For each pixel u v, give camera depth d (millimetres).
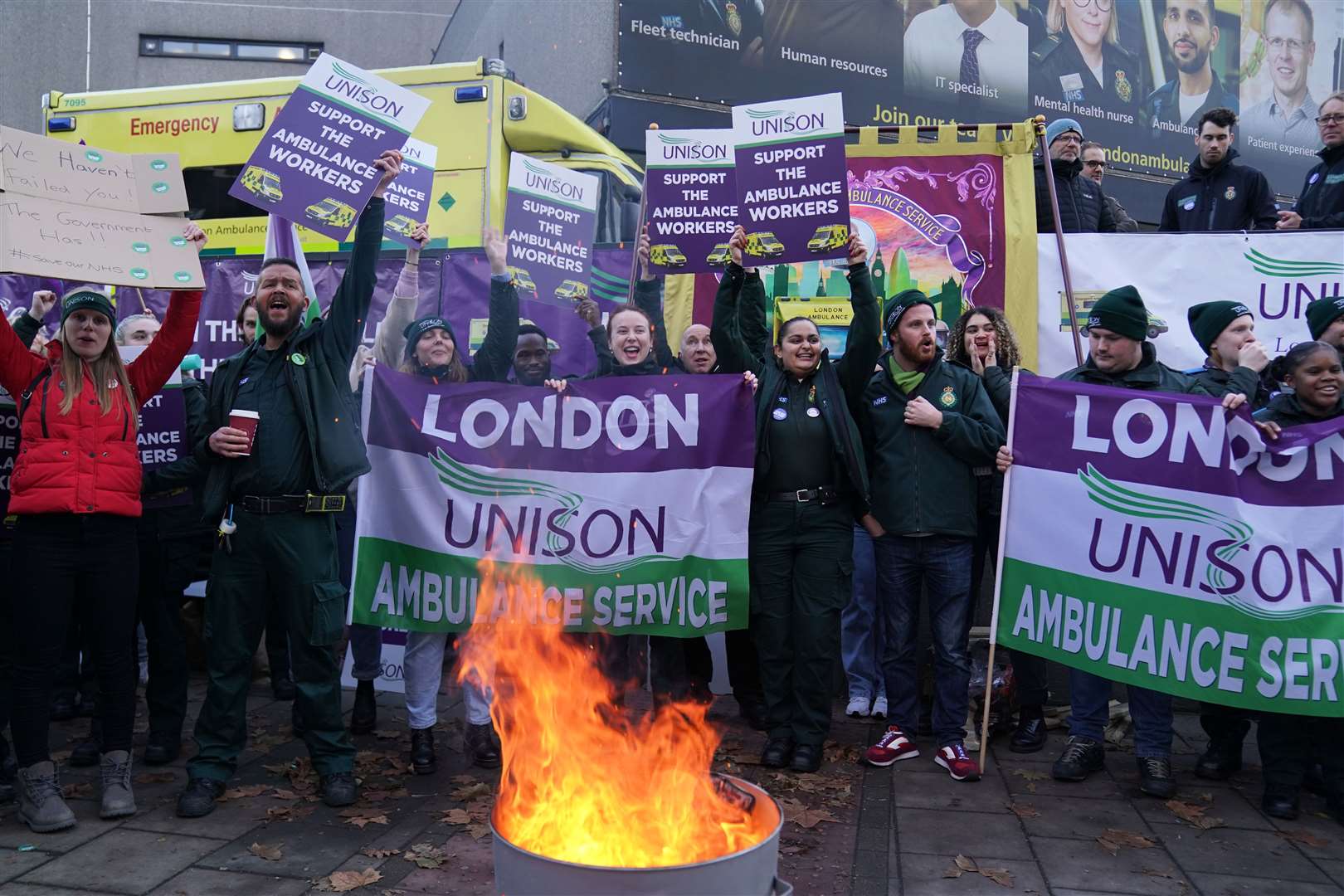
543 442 4516
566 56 11805
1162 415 4297
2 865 3369
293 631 4012
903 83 12531
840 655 5504
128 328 5254
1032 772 4461
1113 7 13953
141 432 4605
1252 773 4570
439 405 4516
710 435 4496
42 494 3717
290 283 4066
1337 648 3990
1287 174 15320
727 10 11344
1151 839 3738
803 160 4539
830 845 3639
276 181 4035
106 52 17359
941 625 4480
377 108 4172
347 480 4012
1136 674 4191
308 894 3189
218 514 3984
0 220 3553
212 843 3590
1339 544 4070
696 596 4445
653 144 4930
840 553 4512
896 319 4598
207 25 17578
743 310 4859
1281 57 15172
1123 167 14141
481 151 7258
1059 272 5891
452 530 4449
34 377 3922
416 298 5590
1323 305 4547
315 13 17797
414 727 4402
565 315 6887
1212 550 4160
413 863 3438
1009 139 5953
